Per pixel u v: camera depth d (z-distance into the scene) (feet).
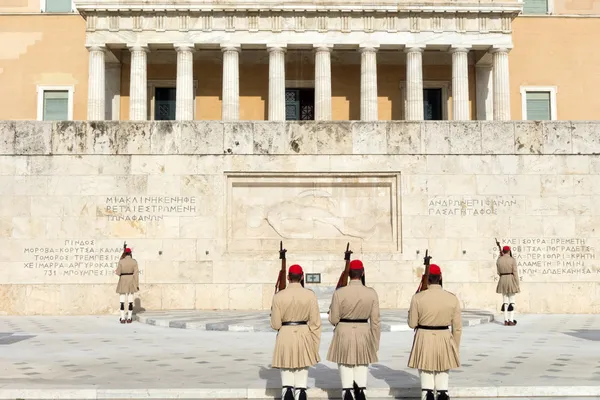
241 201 88.17
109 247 86.28
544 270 86.94
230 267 86.48
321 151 87.97
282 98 184.65
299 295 37.60
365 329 37.65
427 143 87.97
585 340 63.05
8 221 86.17
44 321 79.51
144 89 184.65
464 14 187.32
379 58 204.54
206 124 87.76
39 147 86.89
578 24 207.00
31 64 204.85
